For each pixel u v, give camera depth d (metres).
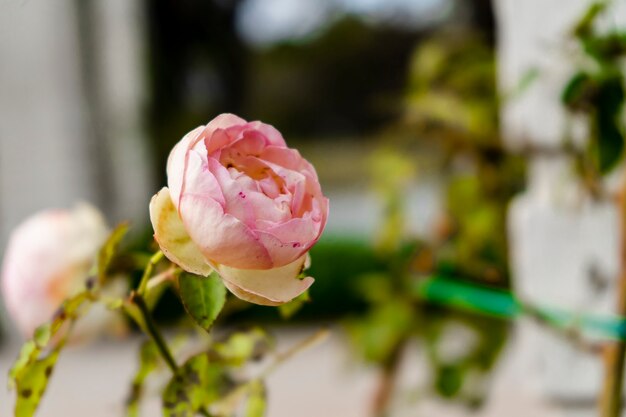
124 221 0.60
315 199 0.50
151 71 5.96
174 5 8.61
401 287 1.23
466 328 1.19
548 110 0.99
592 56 0.77
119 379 3.19
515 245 1.05
